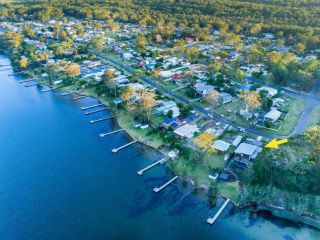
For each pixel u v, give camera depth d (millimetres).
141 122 138875
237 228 85250
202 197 96125
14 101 172875
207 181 102125
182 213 90438
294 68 177250
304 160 92812
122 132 135750
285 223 86688
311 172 90125
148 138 128375
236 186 98500
